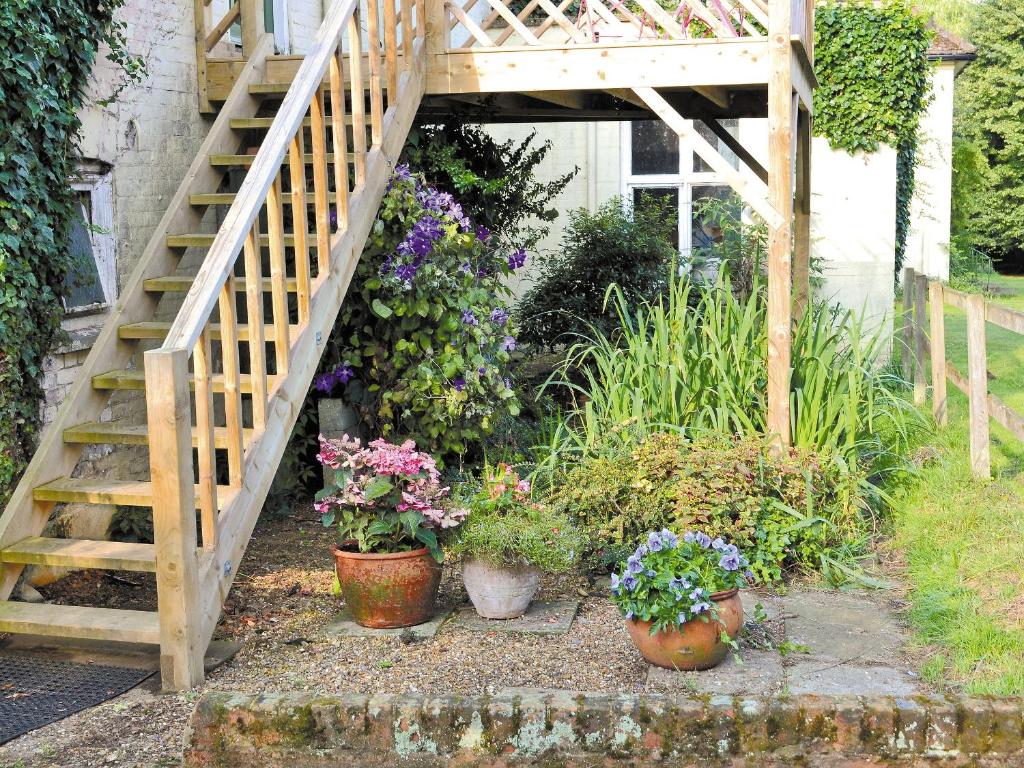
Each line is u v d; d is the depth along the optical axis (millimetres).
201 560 4199
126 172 5961
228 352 4414
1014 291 21328
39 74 4812
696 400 5973
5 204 4648
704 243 13109
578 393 9281
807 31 6957
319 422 6664
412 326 6340
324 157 5254
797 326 6414
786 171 5637
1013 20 28094
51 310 5043
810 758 3018
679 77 5957
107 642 4520
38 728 3670
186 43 6559
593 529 5254
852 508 5484
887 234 10938
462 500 4895
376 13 5852
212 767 3127
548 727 3064
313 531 6324
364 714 3094
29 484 4621
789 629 4527
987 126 28391
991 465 6715
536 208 9172
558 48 6156
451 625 4641
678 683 3947
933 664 4035
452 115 7941
